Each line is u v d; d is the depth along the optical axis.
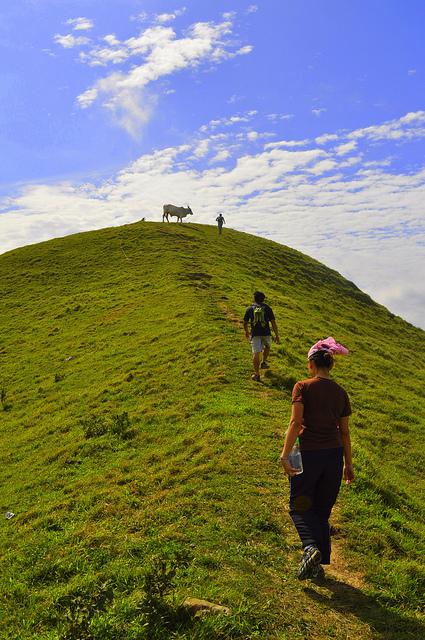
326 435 6.64
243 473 10.15
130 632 5.61
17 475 14.18
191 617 5.79
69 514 10.09
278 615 5.95
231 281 39.22
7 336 33.56
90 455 13.98
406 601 6.48
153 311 31.05
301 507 6.64
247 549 7.43
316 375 6.98
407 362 33.94
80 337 30.06
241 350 20.73
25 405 21.83
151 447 13.34
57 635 5.80
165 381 18.89
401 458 16.31
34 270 48.06
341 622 5.91
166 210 61.91
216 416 14.15
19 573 7.95
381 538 8.13
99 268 46.06
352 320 43.44
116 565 7.30
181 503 9.05
